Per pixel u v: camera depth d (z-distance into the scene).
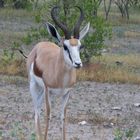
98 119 22.66
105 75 33.09
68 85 17.53
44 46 18.89
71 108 25.00
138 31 65.88
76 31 17.03
